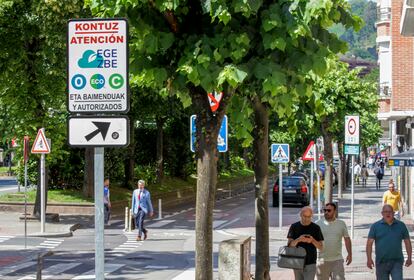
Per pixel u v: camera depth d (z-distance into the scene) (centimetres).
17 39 3938
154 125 6644
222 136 1755
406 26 2630
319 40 1139
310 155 3869
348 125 2975
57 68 3988
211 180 1172
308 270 1523
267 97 1157
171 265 2503
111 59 802
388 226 1548
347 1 1170
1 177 9881
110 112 802
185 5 1118
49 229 3625
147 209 3341
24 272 2302
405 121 4594
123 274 2291
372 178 12006
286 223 4197
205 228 1160
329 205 1573
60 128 4056
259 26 1110
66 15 3741
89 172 4822
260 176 1598
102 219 790
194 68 1089
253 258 2659
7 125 4422
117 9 1115
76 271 2327
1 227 3694
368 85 3566
